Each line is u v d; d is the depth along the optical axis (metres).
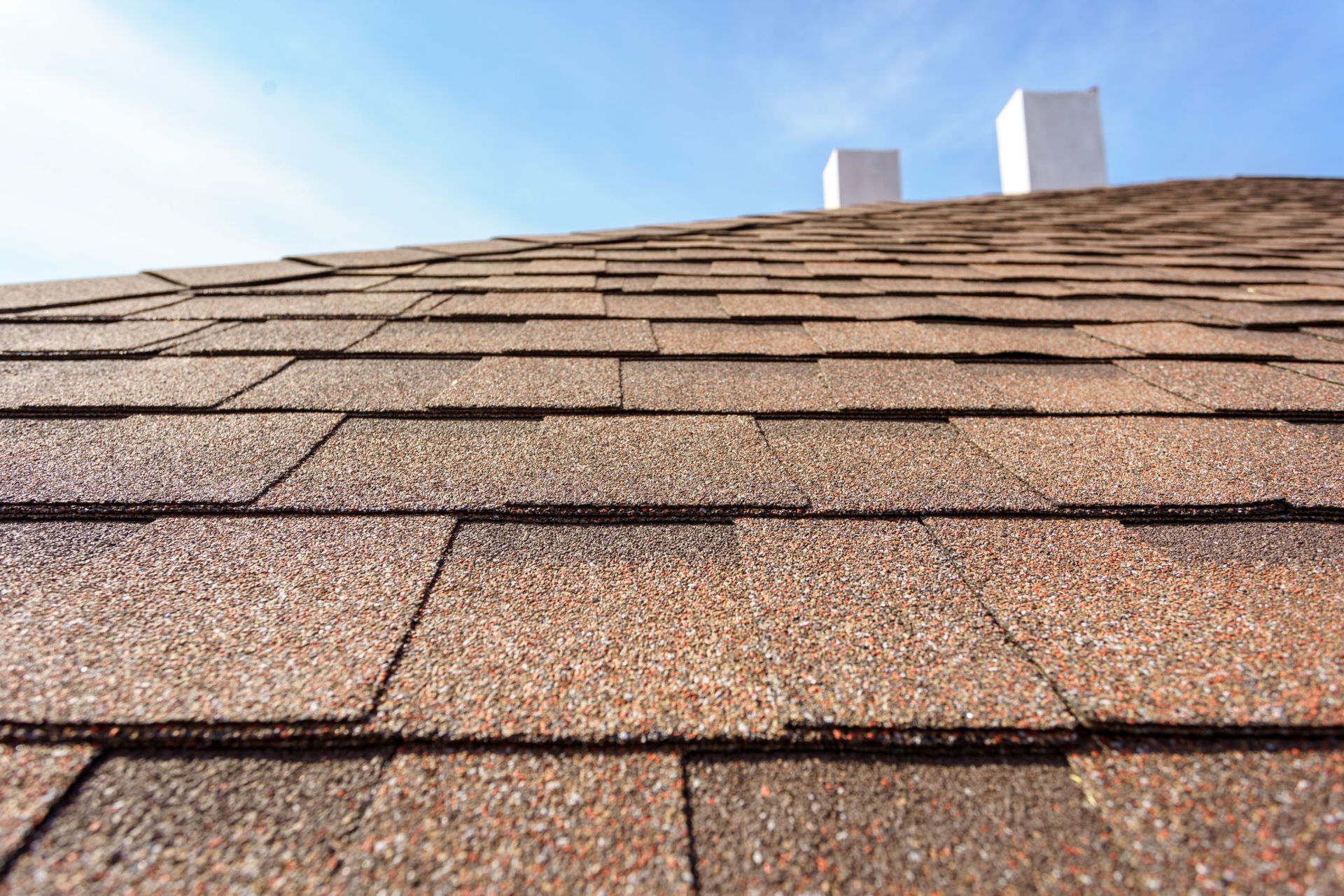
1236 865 0.71
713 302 2.94
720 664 0.96
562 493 1.39
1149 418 1.83
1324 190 7.87
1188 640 1.01
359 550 1.19
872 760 0.84
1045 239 4.79
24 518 1.26
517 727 0.85
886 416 1.83
